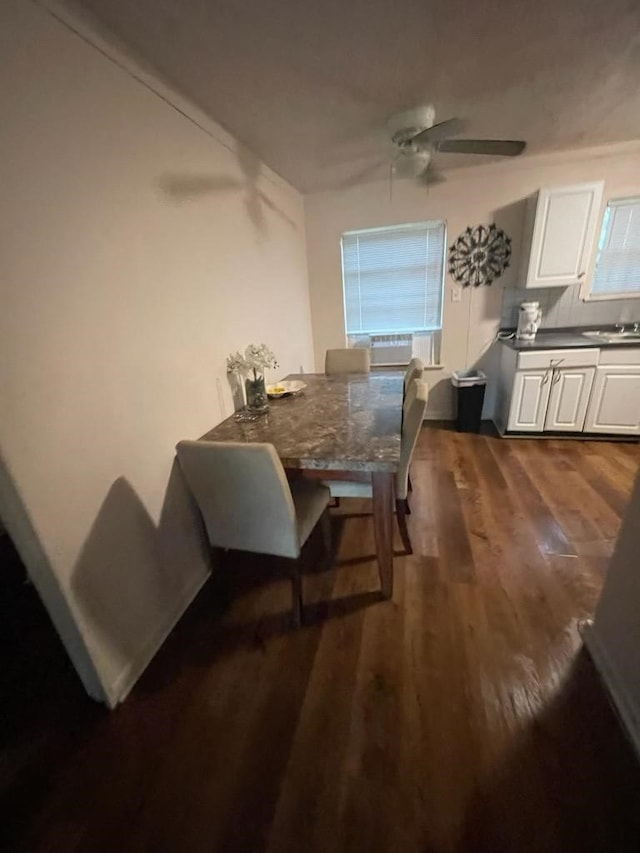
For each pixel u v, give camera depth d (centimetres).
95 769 114
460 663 138
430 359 387
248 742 118
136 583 146
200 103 183
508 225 322
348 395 235
